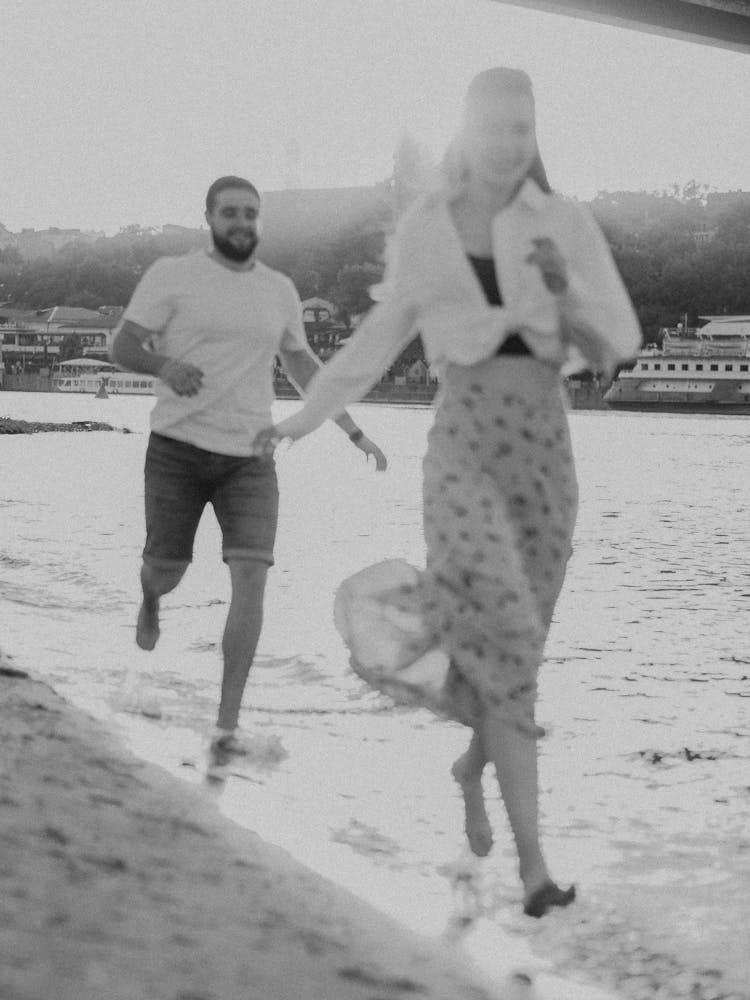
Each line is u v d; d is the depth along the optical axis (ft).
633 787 16.12
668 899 12.24
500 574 11.82
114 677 20.56
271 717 19.06
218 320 17.94
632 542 51.93
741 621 30.42
